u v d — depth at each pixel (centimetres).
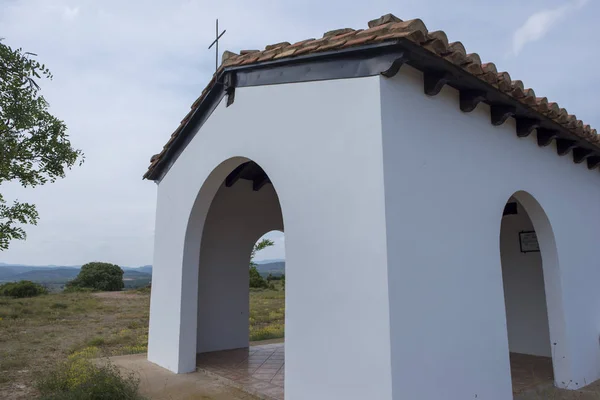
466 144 473
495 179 509
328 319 394
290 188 452
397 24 369
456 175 452
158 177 784
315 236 418
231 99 573
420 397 364
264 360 718
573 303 611
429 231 405
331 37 430
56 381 581
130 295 3062
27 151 633
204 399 518
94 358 787
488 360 445
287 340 429
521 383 587
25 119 620
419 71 424
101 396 492
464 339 421
